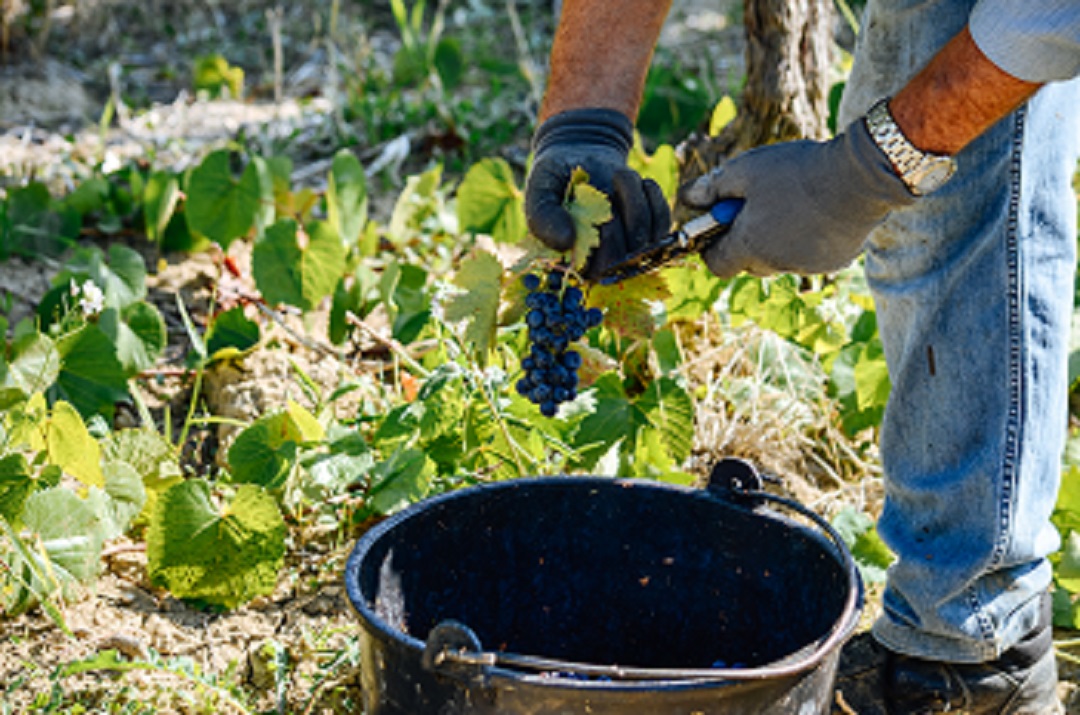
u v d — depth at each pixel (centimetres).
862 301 274
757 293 255
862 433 261
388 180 365
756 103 286
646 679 134
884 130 143
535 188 161
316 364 269
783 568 172
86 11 507
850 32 231
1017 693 179
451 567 177
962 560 169
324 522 216
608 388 235
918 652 177
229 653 195
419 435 222
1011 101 137
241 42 516
